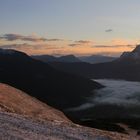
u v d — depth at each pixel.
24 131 20.91
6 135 18.66
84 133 24.95
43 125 24.77
